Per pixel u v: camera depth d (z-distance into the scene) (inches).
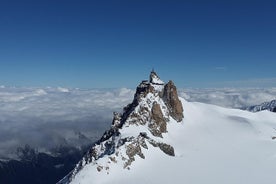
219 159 7298.2
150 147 7219.5
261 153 7864.2
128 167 6481.3
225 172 6717.5
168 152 7322.8
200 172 6619.1
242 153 7760.8
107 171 6225.4
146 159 6860.2
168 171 6550.2
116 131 7815.0
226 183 6294.3
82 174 6112.2
